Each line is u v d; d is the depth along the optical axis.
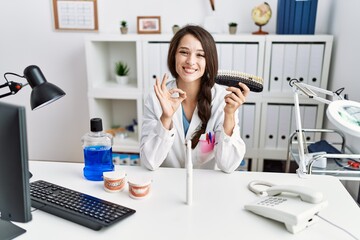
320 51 2.20
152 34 2.34
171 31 2.57
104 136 1.28
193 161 1.54
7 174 0.86
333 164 1.70
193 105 1.54
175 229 0.95
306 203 0.98
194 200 1.11
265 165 2.57
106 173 1.18
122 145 2.48
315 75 2.24
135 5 2.55
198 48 1.38
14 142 0.83
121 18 2.59
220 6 2.48
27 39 2.71
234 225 0.97
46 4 2.62
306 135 2.33
